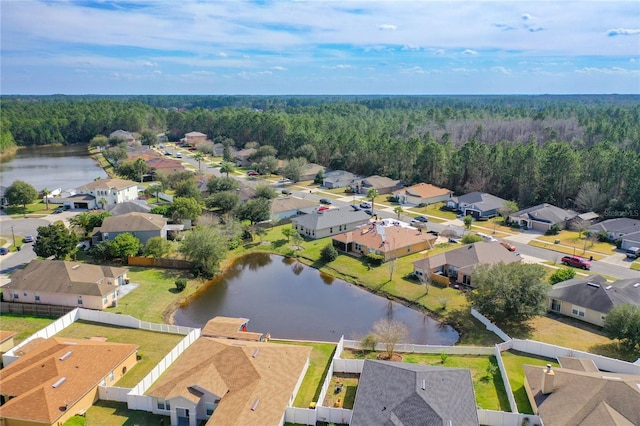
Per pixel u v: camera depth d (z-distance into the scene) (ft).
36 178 497.46
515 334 174.81
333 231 300.61
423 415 109.70
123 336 175.11
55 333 175.73
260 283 233.55
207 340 152.05
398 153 475.31
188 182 378.94
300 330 185.47
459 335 180.86
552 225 308.19
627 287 188.24
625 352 159.63
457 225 326.24
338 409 123.75
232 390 130.11
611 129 538.47
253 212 304.30
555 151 376.48
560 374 128.36
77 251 257.14
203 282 232.12
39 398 124.98
